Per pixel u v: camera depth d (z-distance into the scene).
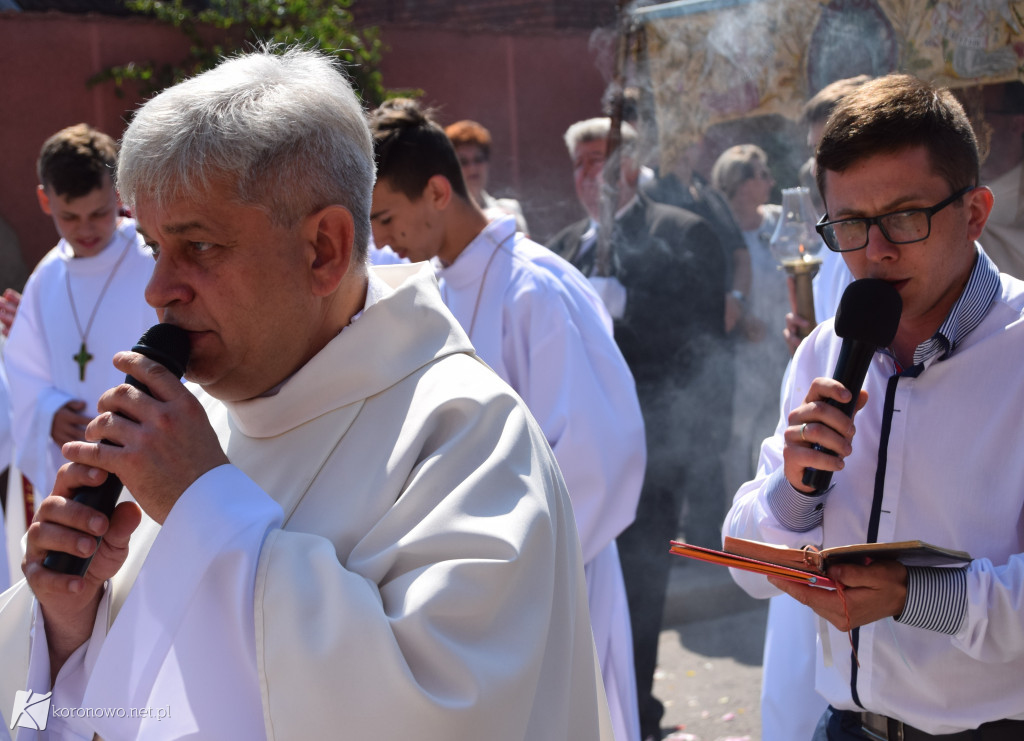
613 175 4.53
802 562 1.65
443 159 2.94
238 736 1.24
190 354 1.37
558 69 9.91
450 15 10.92
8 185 7.91
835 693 2.00
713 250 4.44
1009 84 3.19
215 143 1.29
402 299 1.50
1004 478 1.78
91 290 4.02
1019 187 3.09
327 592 1.24
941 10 3.32
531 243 3.08
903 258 1.76
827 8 3.77
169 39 8.41
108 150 3.99
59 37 8.02
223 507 1.28
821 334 2.10
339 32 8.73
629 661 3.04
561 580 1.44
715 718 4.21
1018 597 1.67
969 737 1.82
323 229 1.38
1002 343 1.79
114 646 1.29
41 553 1.31
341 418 1.46
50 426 3.91
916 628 1.83
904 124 1.73
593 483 2.81
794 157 4.26
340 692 1.19
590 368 2.90
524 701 1.27
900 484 1.84
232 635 1.25
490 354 2.90
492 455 1.37
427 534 1.30
